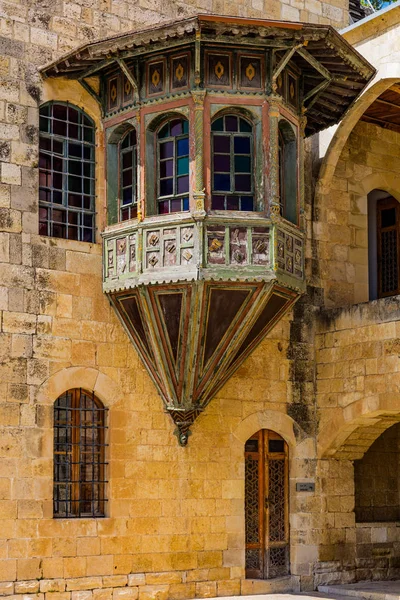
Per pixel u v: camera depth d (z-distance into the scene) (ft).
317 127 67.62
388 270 77.25
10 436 56.44
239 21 55.21
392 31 66.13
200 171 56.75
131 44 56.80
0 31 58.85
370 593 63.57
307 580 66.44
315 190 70.90
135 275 58.13
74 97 61.31
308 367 68.39
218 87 58.08
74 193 61.21
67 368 58.90
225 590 63.00
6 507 55.83
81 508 59.57
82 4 62.18
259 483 66.49
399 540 71.77
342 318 66.95
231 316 58.59
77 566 57.77
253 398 65.72
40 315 58.34
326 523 67.82
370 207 79.05
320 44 57.57
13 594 55.47
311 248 70.08
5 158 58.23
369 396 64.44
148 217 58.13
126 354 61.11
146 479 60.85
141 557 60.13
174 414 61.52
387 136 75.87
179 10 66.39
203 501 62.90
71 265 59.88
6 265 57.57
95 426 60.23
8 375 56.80
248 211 57.77
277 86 59.41
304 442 67.62
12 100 58.80
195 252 56.54
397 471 74.59
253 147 58.85
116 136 61.21
